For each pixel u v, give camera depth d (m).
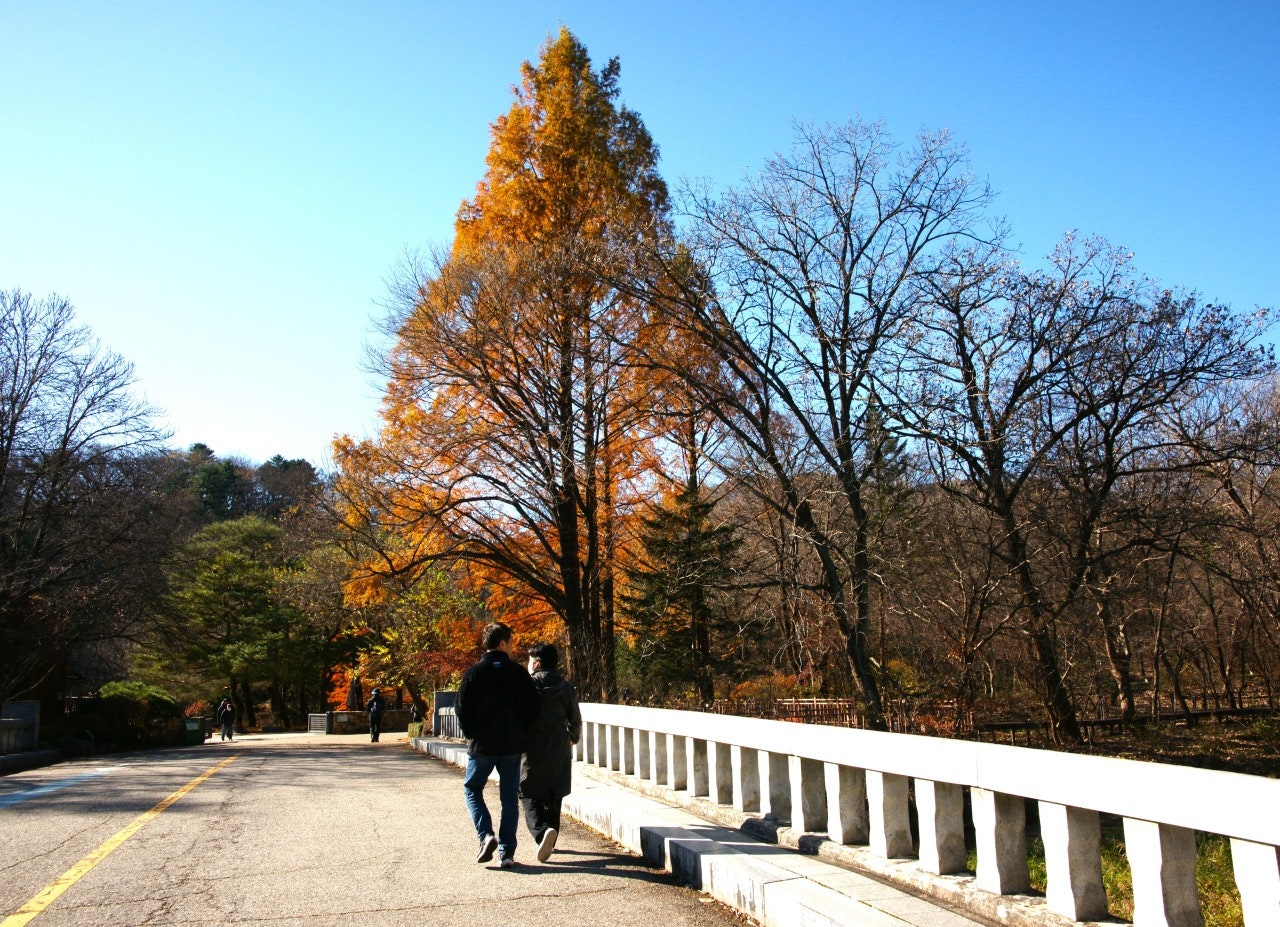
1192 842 4.06
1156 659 24.42
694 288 21.06
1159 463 20.03
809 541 19.28
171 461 35.50
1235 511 23.14
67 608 30.11
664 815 8.04
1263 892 3.51
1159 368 18.34
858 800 6.33
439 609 41.22
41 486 31.16
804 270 19.86
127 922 5.43
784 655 22.16
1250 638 29.11
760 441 20.47
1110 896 8.06
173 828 8.82
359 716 54.72
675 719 9.16
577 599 26.38
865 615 19.02
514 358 25.59
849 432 19.14
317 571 29.41
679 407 22.58
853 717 18.66
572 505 26.81
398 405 26.23
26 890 6.21
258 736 50.81
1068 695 19.91
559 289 24.42
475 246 26.92
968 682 18.62
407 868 6.93
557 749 7.55
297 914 5.60
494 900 5.95
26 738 21.64
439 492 26.25
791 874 5.59
